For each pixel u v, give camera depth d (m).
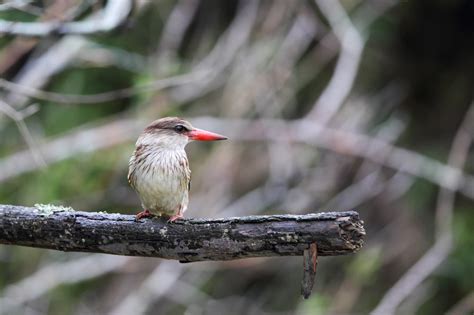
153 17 13.95
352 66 13.08
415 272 12.31
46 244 6.03
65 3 10.23
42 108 13.62
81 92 13.70
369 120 13.62
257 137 13.07
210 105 13.68
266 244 5.49
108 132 13.14
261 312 13.33
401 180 13.47
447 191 12.98
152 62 13.40
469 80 13.85
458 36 13.68
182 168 7.32
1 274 13.51
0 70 12.02
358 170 13.38
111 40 13.44
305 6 13.47
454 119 13.88
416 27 13.70
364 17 13.53
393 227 13.56
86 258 13.14
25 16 11.59
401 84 13.93
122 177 13.47
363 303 13.07
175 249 5.82
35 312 12.95
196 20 14.23
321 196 13.24
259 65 13.42
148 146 7.34
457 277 12.85
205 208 12.95
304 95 14.02
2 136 13.23
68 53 12.66
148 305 12.75
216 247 5.68
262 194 13.12
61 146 13.08
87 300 13.40
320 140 12.98
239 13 13.62
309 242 5.33
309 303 12.48
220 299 13.56
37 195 12.88
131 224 5.87
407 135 13.93
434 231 13.42
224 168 13.22
